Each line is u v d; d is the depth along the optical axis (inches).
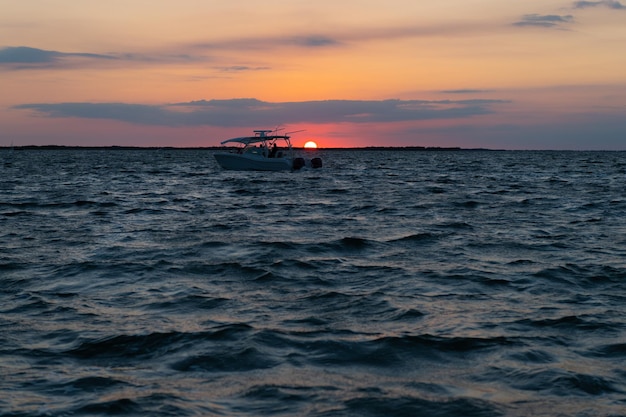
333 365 320.8
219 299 465.7
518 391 285.6
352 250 692.7
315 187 1813.5
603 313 422.6
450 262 620.7
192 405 268.2
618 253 671.8
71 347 350.9
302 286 511.8
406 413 261.4
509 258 643.5
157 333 373.4
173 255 654.5
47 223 948.6
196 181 2124.8
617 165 4180.6
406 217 1036.5
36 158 6520.7
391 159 6348.4
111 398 273.9
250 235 812.0
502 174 2787.9
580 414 260.2
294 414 259.6
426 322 400.5
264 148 2297.0
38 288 506.3
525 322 399.2
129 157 7096.5
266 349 343.3
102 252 674.8
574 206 1235.9
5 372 308.8
